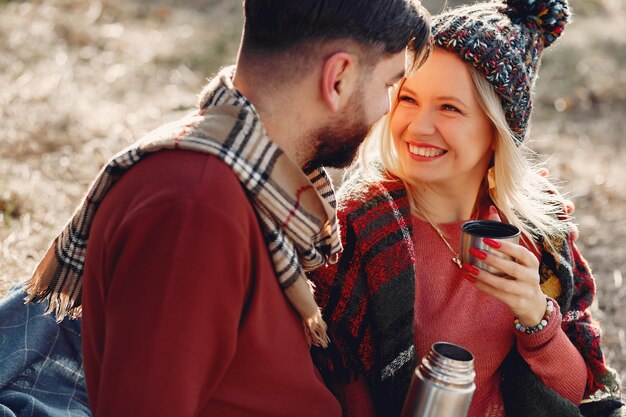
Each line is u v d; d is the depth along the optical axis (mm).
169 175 1590
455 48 2143
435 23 2176
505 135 2246
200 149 1609
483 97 2178
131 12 7996
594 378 2441
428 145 2240
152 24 7688
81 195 4230
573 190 5102
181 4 8477
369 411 2254
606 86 7129
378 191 2252
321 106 1723
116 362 1561
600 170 5480
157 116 5598
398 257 2176
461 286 2301
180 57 6922
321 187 1931
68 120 5211
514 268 1968
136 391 1538
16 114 5184
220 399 1743
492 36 2150
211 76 6648
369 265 2154
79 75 6223
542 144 5895
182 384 1549
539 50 2338
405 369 2148
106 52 6836
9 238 3557
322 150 1804
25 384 2424
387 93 1813
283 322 1779
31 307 2500
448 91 2174
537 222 2422
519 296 2033
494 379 2398
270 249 1713
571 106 6754
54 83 5883
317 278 2178
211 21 8023
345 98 1727
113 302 1576
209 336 1583
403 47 1762
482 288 2023
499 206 2424
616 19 8992
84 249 1875
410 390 1806
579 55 7719
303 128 1748
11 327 2467
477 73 2166
